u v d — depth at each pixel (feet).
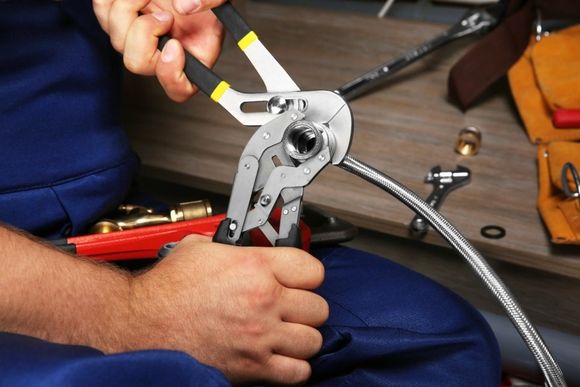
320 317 3.06
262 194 3.02
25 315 2.86
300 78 5.65
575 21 5.64
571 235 3.99
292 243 3.02
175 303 2.94
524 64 5.19
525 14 5.17
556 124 4.72
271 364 3.02
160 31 3.33
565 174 4.16
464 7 6.36
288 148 2.96
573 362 4.36
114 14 3.35
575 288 4.44
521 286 4.56
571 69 4.93
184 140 5.11
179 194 5.56
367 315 3.46
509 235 4.23
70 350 2.41
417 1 6.51
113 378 2.35
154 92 5.53
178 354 2.41
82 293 2.92
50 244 3.10
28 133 3.64
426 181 4.65
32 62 3.60
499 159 4.82
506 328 4.45
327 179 4.71
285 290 2.98
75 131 3.74
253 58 3.15
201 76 3.25
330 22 6.32
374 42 6.05
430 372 3.29
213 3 3.18
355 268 3.71
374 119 5.23
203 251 3.02
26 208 3.71
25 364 2.31
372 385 3.26
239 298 2.91
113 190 3.89
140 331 2.93
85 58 3.71
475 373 3.30
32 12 3.58
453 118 5.22
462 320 3.44
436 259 4.80
